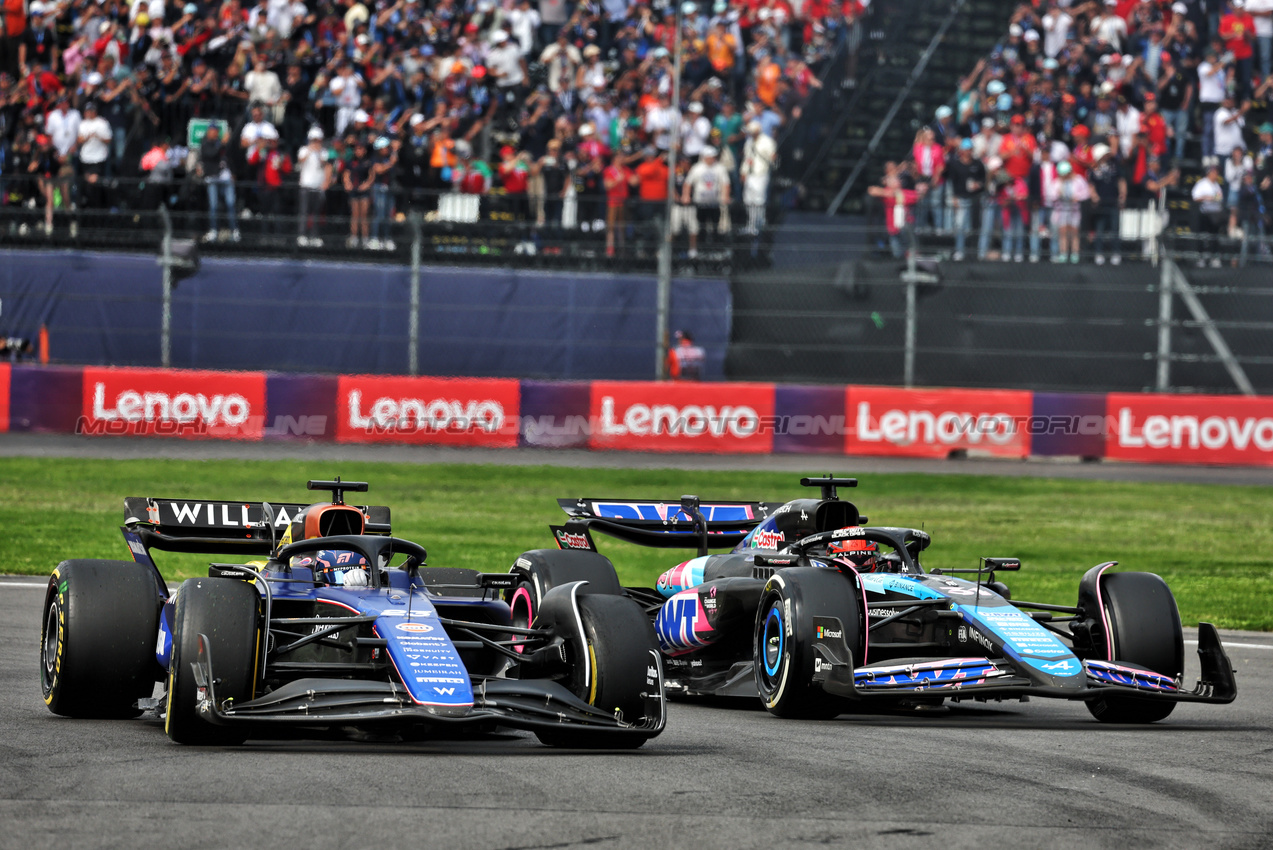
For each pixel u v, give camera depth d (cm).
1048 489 7856
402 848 1653
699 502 3831
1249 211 9419
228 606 2273
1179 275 8706
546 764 2217
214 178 8856
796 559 3209
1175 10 10088
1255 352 8781
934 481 7962
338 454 8162
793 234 8994
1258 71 10181
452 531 6216
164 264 8362
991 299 8706
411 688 2198
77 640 2561
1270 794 2109
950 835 1791
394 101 9644
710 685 3247
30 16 9488
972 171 9394
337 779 2038
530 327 8625
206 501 3114
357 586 2652
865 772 2225
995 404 8538
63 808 1828
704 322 8719
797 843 1728
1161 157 9894
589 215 9169
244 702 2234
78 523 6203
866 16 10381
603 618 2445
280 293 8531
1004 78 10006
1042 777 2208
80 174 9250
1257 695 3369
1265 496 7850
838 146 10188
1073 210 8856
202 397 8306
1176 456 8581
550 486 7569
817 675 2783
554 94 9850
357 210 8875
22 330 8438
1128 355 8512
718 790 2044
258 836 1694
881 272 8725
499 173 9638
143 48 9431
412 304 8450
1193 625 4678
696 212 8794
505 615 2794
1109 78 9950
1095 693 2683
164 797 1900
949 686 2684
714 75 10075
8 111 9356
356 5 9681
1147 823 1889
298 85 9456
